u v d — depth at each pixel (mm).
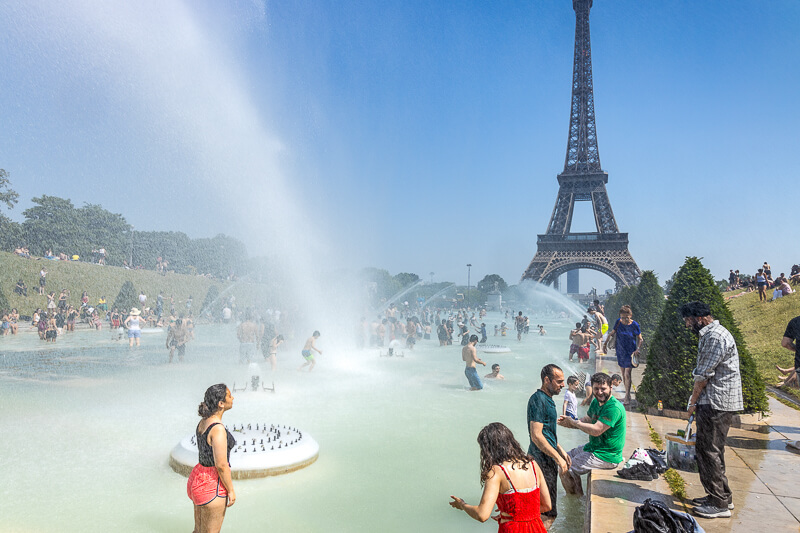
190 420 11461
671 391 11320
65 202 59656
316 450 8898
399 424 11438
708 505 6008
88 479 7719
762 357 20812
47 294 46219
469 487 7660
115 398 13805
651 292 23297
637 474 7203
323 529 6184
